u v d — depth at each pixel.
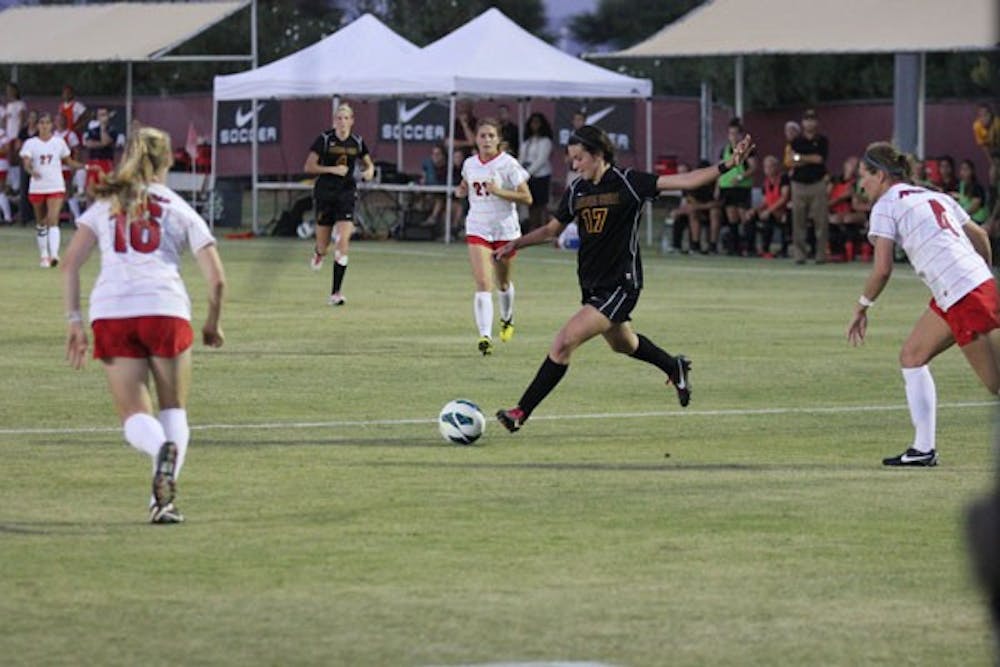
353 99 99.81
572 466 29.34
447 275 73.00
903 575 21.52
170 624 19.12
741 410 36.19
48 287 65.25
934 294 29.03
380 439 32.28
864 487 27.50
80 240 24.14
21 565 21.81
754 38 85.12
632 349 33.69
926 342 29.36
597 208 32.28
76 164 75.69
